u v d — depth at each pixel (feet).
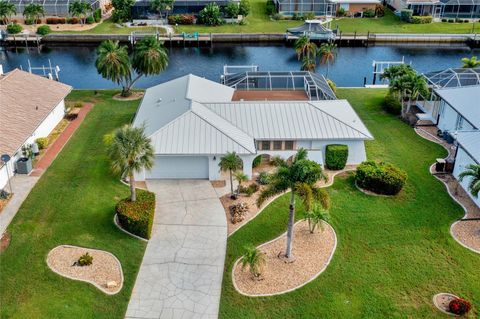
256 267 106.93
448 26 358.64
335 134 153.89
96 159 158.30
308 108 162.09
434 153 166.40
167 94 178.29
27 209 131.03
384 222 128.77
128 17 359.25
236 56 309.42
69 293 104.27
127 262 114.32
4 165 138.10
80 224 126.00
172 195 140.36
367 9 377.91
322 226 121.29
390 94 205.98
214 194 141.18
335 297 104.32
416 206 135.74
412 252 117.60
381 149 168.96
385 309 101.19
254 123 156.76
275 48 327.26
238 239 122.52
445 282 108.27
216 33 334.65
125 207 125.08
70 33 330.54
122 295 105.09
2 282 106.32
